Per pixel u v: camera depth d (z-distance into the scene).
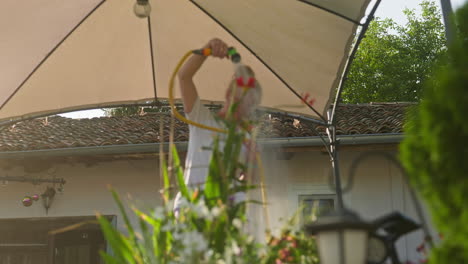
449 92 1.56
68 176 11.66
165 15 5.63
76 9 5.44
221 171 2.58
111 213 11.38
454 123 1.57
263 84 6.07
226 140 2.69
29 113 6.49
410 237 9.77
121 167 11.51
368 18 5.00
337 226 1.87
